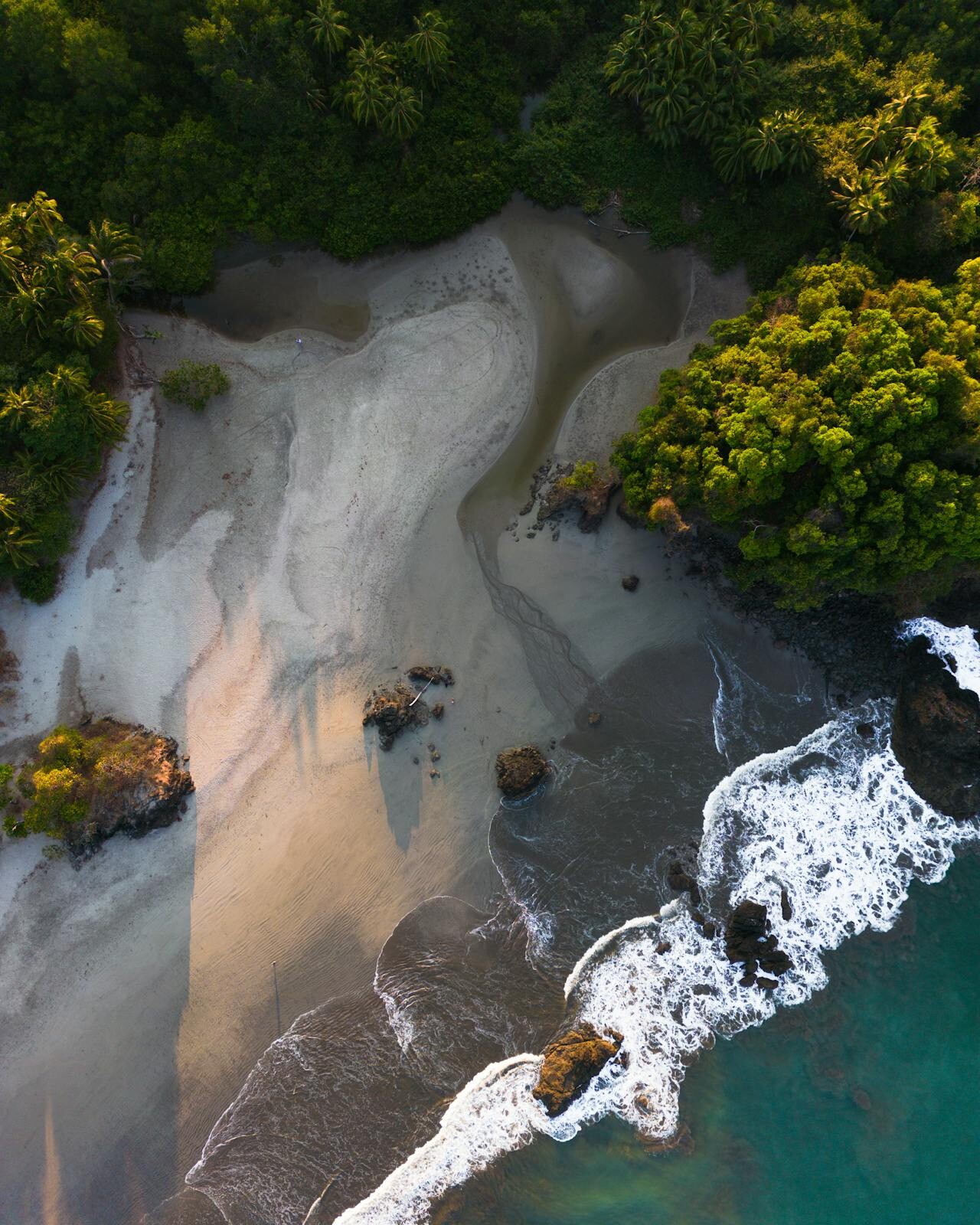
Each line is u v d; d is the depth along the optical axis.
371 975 37.00
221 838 37.59
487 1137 35.34
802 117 36.19
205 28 34.56
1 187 38.00
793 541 32.84
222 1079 36.06
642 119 38.53
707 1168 34.91
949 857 38.00
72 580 38.47
